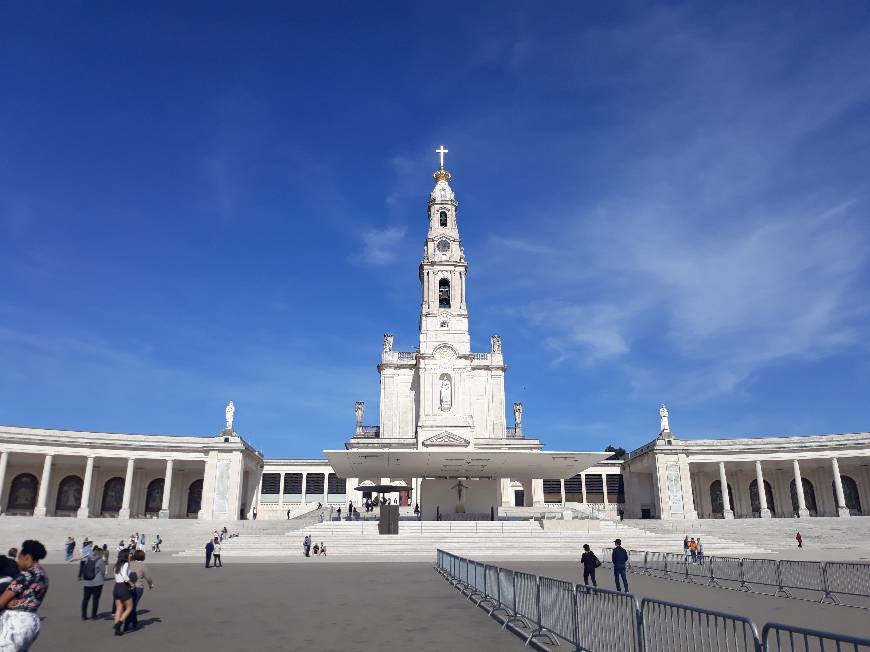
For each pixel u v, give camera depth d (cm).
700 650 790
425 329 7438
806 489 7156
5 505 6247
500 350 7850
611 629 959
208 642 1245
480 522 4719
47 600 1942
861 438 6275
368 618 1513
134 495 6806
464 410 7138
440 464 5203
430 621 1468
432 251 7819
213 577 2605
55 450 5872
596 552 3941
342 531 4612
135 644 1233
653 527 5475
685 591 2172
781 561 2206
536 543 4203
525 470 5509
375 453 4741
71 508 6525
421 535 4406
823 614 1647
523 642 1224
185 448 6259
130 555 1455
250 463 6950
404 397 7544
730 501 7312
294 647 1188
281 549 4134
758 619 1560
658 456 6556
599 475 8375
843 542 5094
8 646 732
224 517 6066
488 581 1661
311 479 8125
